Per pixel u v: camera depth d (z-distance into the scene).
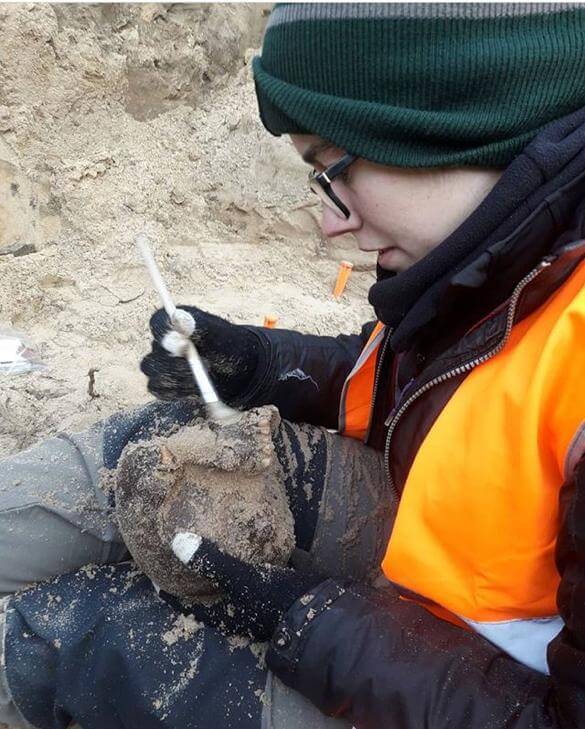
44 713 1.20
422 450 0.99
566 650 0.82
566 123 0.91
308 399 1.46
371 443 1.38
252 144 2.87
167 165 2.80
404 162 0.93
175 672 1.10
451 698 0.90
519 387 0.91
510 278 0.95
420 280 1.01
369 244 1.10
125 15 2.64
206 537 1.09
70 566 1.30
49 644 1.17
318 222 2.82
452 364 1.01
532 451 0.88
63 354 2.21
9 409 1.96
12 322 2.33
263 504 1.16
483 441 0.93
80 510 1.28
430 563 0.98
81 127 2.57
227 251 2.79
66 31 2.47
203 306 2.51
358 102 0.91
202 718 1.07
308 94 0.94
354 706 0.95
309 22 0.90
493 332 0.96
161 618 1.17
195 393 1.33
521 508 0.90
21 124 2.40
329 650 0.96
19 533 1.26
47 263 2.44
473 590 0.96
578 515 0.81
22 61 2.36
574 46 0.87
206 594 1.16
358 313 2.69
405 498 1.00
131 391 2.09
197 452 1.14
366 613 0.99
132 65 2.68
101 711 1.14
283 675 1.01
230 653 1.12
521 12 0.85
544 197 0.90
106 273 2.51
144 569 1.16
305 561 1.25
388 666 0.93
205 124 2.94
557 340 0.87
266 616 1.05
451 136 0.91
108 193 2.60
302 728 1.05
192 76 2.90
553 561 0.93
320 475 1.29
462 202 0.97
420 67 0.88
